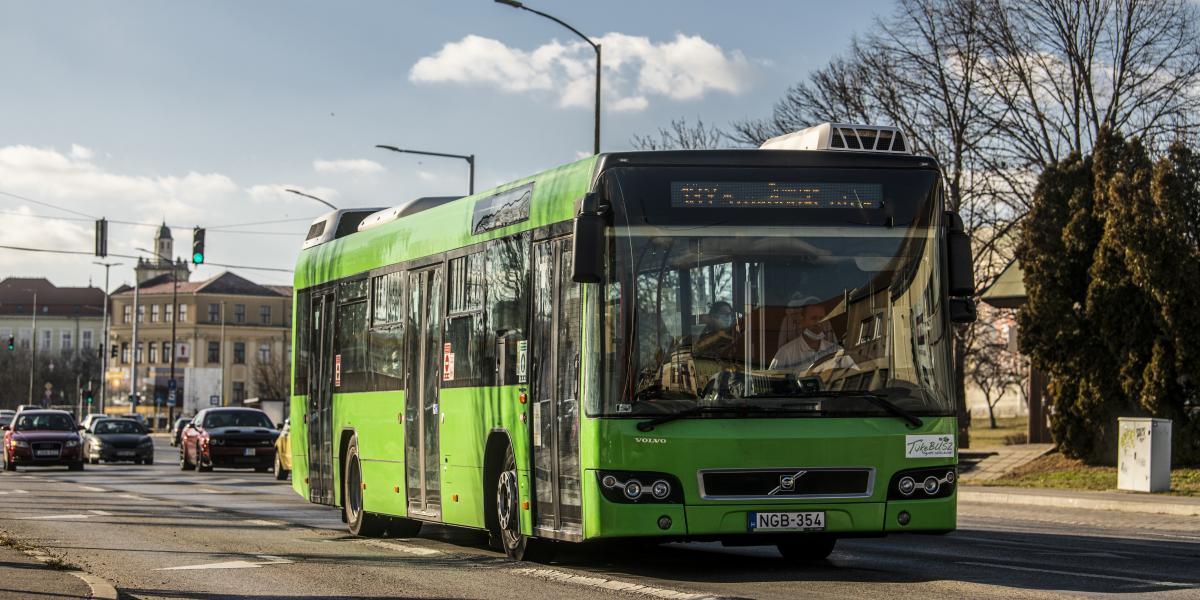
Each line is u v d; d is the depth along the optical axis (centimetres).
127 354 14625
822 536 1092
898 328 1095
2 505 2292
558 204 1180
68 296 17825
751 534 1059
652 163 1100
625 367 1075
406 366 1515
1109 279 2917
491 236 1319
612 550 1398
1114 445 2969
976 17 4247
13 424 4053
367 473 1628
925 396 1089
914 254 1105
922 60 4344
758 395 1069
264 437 3956
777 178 1101
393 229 1600
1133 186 2873
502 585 1109
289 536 1661
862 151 1118
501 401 1268
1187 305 2798
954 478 1093
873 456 1073
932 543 1541
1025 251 3097
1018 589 1048
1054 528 1895
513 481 1254
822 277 1091
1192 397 2838
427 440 1447
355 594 1071
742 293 1084
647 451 1062
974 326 4603
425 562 1315
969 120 4297
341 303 1758
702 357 1073
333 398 1767
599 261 1055
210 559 1368
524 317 1229
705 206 1094
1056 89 4259
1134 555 1385
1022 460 3177
